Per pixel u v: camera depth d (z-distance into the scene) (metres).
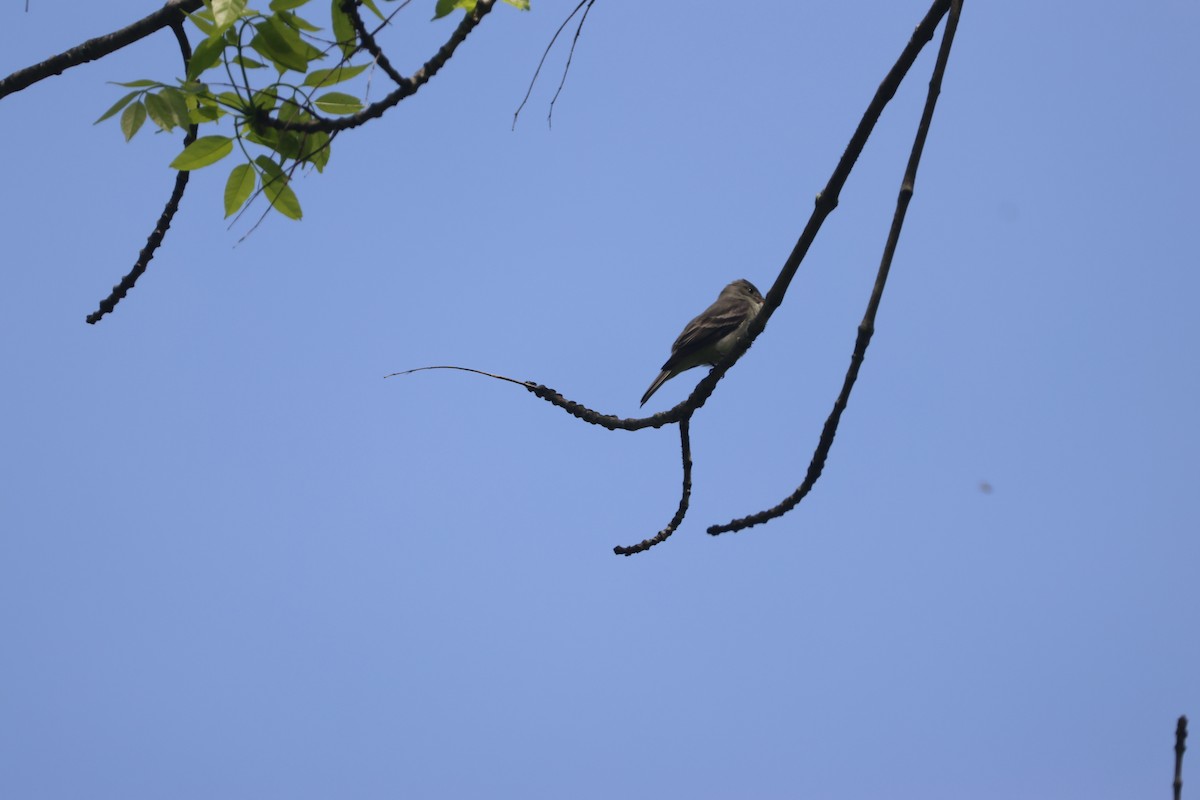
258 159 8.77
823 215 9.64
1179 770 5.30
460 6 8.78
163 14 9.91
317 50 8.44
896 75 8.88
